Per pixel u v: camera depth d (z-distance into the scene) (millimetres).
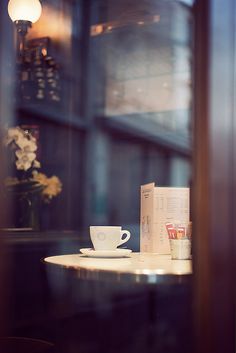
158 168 4117
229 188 838
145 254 1724
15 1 2359
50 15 3229
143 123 4078
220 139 844
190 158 970
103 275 1278
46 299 2371
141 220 1859
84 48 3637
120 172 4234
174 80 3783
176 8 3180
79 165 3736
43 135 3250
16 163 2303
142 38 3623
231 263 833
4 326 1389
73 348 2365
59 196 3404
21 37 2670
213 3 846
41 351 1570
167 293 2133
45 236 2465
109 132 4070
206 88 850
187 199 1723
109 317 2402
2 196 1256
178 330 2006
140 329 2256
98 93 3887
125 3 3422
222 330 837
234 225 835
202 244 854
